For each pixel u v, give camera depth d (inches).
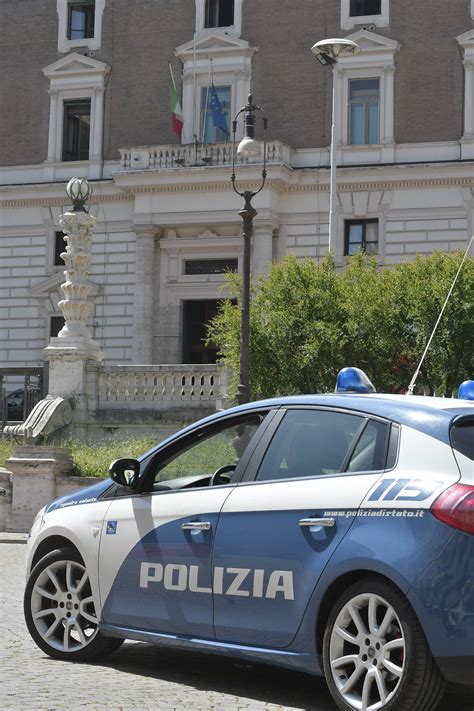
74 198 1585.9
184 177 2234.3
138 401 1521.9
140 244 2298.2
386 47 2255.2
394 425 355.3
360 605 339.0
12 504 1120.2
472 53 2229.3
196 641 385.7
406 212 2215.8
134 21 2423.7
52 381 1546.5
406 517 331.6
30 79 2472.9
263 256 2215.8
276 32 2333.9
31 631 453.1
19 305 2423.7
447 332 1352.1
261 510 372.5
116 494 432.5
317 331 1384.1
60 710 347.9
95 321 2346.2
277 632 359.3
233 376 1438.2
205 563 384.2
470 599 315.0
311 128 2297.0
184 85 2370.8
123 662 440.5
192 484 411.5
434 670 322.0
